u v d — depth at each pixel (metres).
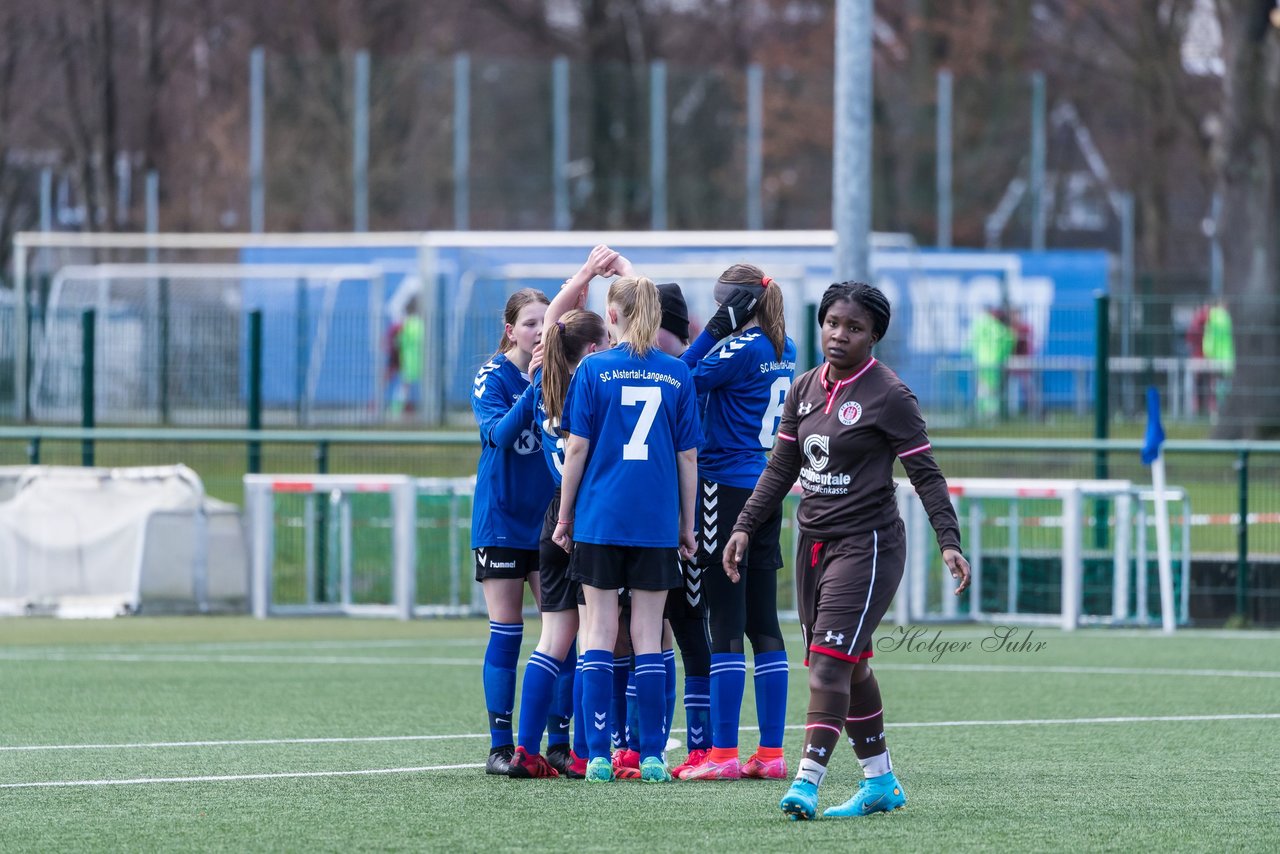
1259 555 47.72
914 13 135.00
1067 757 25.48
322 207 119.12
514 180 117.19
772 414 23.86
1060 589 47.41
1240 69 87.31
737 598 23.45
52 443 62.91
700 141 120.69
